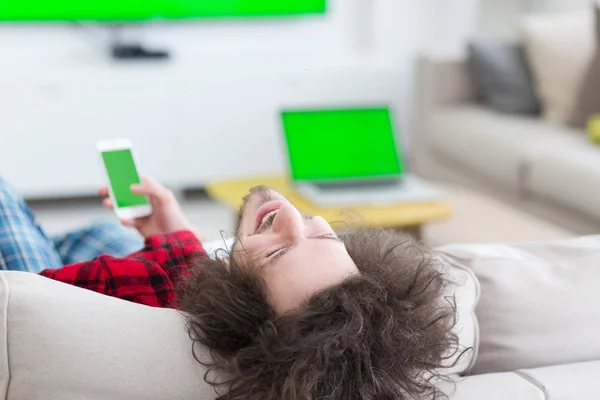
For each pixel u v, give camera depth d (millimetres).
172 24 4055
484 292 1059
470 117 3699
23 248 1163
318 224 893
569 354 1037
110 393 769
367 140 2918
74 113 3525
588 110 3436
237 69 3781
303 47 4363
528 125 3539
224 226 3455
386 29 4469
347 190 2754
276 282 829
